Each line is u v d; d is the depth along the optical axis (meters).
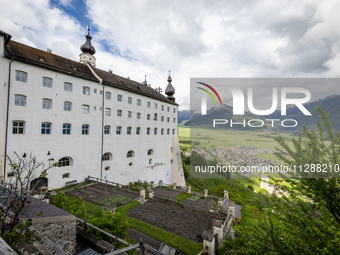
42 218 6.59
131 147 32.03
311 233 6.01
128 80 36.31
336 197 5.82
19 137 19.19
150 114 36.16
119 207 18.48
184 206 19.45
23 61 19.47
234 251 9.15
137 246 5.50
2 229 4.92
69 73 23.39
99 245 7.43
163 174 39.50
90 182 25.05
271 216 7.10
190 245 13.00
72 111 23.89
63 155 22.84
